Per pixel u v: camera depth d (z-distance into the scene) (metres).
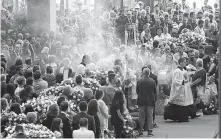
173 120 34.53
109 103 27.69
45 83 28.91
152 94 29.31
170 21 51.47
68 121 23.05
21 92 26.64
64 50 38.12
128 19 50.09
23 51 39.66
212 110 37.19
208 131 30.36
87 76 29.59
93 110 24.41
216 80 37.41
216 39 46.69
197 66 36.47
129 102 32.97
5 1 52.28
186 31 46.84
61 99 24.53
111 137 26.55
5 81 28.89
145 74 29.41
